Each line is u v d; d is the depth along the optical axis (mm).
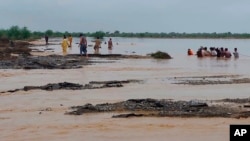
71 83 30312
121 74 38188
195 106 21750
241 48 108250
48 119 19406
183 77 36219
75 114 20406
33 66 42875
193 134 16641
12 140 15969
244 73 39875
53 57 56656
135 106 21844
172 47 109125
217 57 64375
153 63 51438
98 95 26141
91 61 52375
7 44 87438
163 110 20969
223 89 29016
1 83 31219
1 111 21266
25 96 25703
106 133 16859
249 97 25438
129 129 17469
